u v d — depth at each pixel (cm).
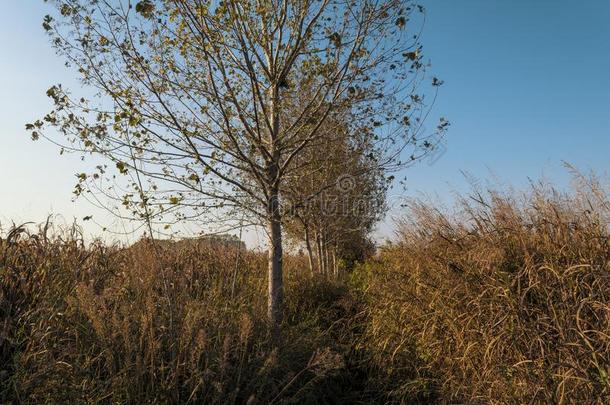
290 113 645
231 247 810
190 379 364
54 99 483
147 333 394
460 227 582
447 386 473
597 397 329
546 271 411
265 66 565
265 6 553
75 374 359
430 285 534
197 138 527
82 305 383
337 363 426
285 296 777
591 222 441
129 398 353
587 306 375
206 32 484
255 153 576
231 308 516
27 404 339
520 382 380
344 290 859
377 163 602
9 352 381
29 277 455
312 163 628
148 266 495
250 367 407
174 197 521
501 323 411
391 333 562
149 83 500
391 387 532
